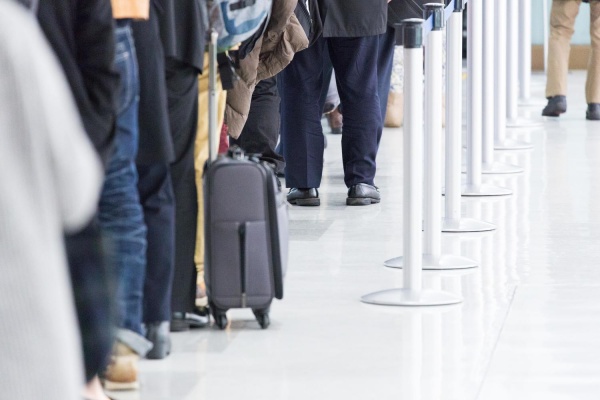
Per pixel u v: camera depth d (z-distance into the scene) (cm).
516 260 1089
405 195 916
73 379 337
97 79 615
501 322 873
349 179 1401
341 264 1077
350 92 1364
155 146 734
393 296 923
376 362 771
